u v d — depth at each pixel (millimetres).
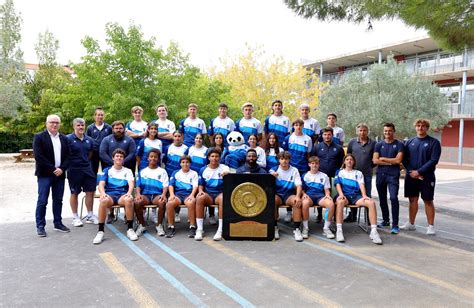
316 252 5059
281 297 3582
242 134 7234
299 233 5703
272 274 4191
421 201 9352
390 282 3986
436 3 4938
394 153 6336
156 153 6094
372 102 17406
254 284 3895
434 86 18000
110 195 5785
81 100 15047
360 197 5973
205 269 4336
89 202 6672
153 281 3957
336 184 6109
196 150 6605
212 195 5984
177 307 3354
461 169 21922
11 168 17156
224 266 4445
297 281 3992
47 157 5797
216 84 16812
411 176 6133
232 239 5637
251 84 24844
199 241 5566
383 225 6711
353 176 6156
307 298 3562
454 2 4895
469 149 26312
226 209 5617
